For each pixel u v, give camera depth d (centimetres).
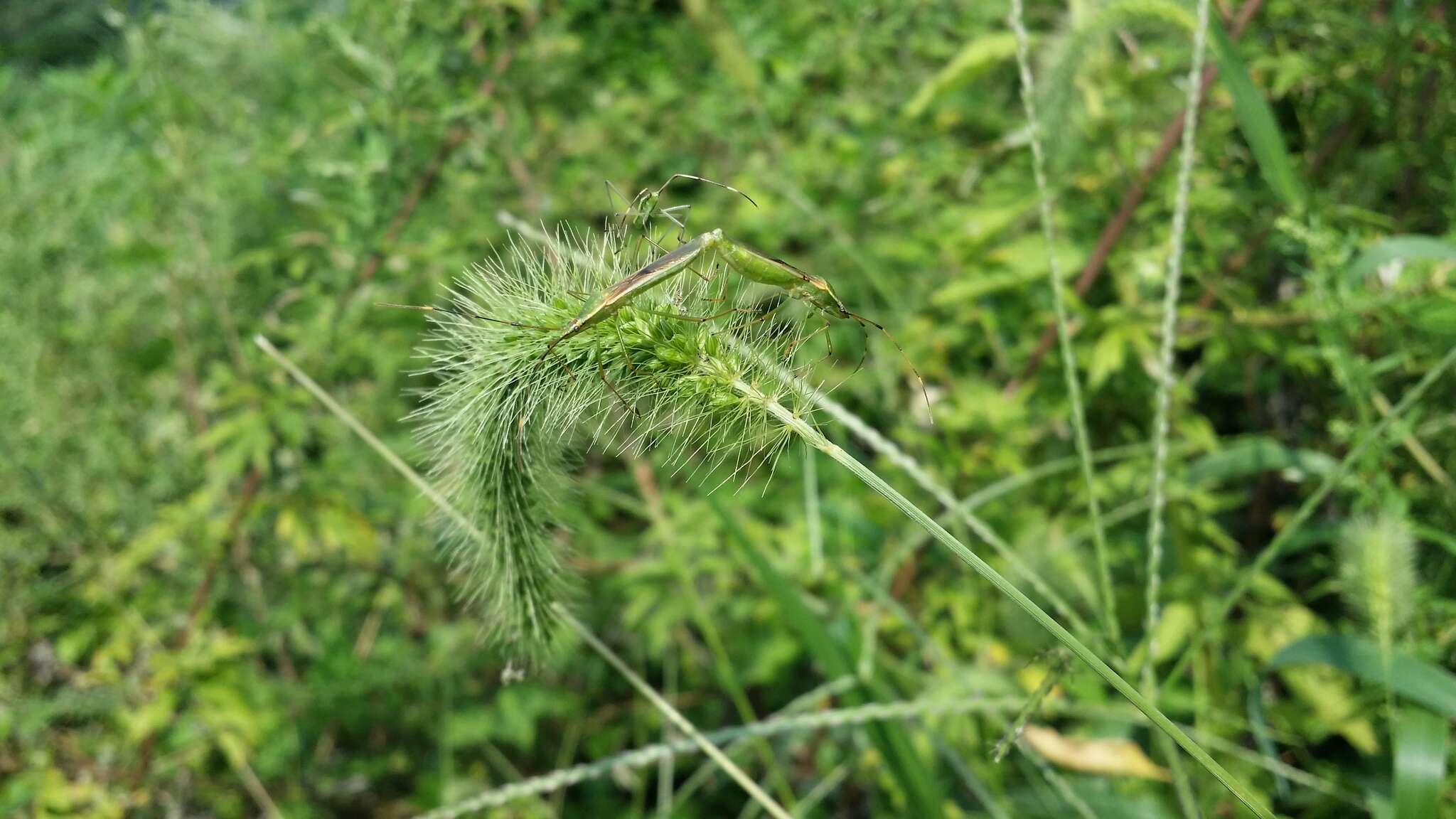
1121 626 20
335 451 24
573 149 27
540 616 12
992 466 22
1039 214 23
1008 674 21
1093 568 20
